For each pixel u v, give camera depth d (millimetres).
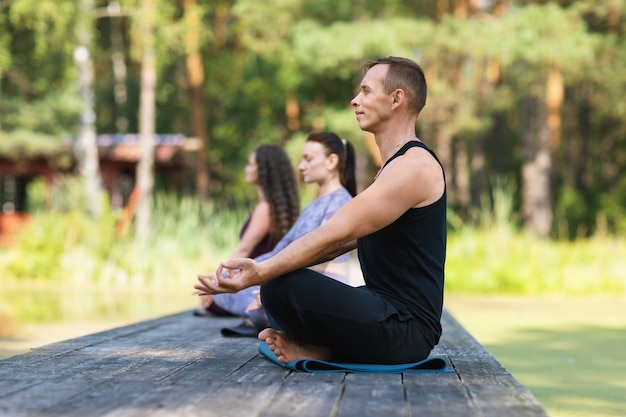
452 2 28703
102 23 31844
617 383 6051
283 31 26922
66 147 25156
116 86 35125
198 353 4449
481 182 30562
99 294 15133
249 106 33188
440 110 25734
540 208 25109
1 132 23750
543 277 16859
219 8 30641
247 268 3688
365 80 3965
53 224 19578
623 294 16578
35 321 10141
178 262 18969
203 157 29641
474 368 3955
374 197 3695
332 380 3561
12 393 3238
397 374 3730
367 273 3926
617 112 32125
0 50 22781
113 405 3016
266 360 4156
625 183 32406
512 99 26328
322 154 5570
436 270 3857
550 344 8469
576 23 22484
